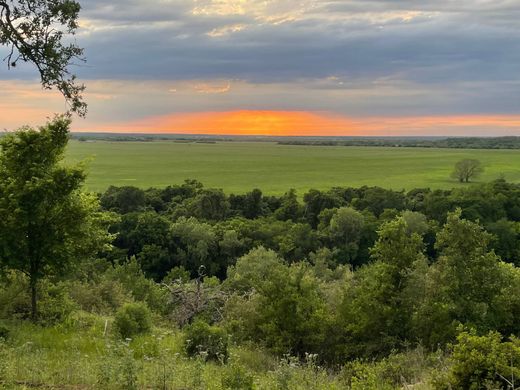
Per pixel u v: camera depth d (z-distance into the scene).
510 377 7.59
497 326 15.57
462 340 8.41
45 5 13.34
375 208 82.31
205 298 21.34
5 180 14.05
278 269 19.14
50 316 15.52
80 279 23.78
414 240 16.83
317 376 9.55
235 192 107.75
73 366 9.11
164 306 23.08
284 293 17.64
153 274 61.12
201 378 8.57
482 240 16.53
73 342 12.42
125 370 8.25
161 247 63.34
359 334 16.34
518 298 16.06
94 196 15.48
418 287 15.98
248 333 18.50
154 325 18.73
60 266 14.62
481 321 15.32
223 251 64.94
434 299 15.95
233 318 20.03
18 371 8.60
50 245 14.27
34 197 13.68
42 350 11.02
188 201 84.81
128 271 34.47
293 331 16.97
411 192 95.25
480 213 72.81
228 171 168.88
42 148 14.30
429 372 10.16
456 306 15.55
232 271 52.12
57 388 7.92
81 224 14.68
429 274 16.48
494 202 74.88
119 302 22.09
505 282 16.27
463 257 16.38
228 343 14.27
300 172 166.25
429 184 122.06
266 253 52.28
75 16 13.71
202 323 14.05
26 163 14.10
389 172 162.12
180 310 21.16
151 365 9.80
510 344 8.05
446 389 8.16
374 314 15.91
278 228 69.69
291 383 8.52
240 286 30.08
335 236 68.00
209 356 13.26
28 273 15.51
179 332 17.33
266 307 17.83
